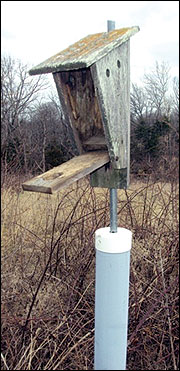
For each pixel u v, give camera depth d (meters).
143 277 2.02
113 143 1.03
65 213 2.47
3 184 2.91
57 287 2.05
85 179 2.61
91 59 0.89
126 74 1.11
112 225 1.01
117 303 0.98
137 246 2.12
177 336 1.93
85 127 1.18
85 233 2.15
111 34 1.06
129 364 1.85
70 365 1.77
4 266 2.27
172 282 1.99
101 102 0.98
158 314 1.94
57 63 0.94
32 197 2.85
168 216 2.34
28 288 2.10
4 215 2.62
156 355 1.89
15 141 4.09
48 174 0.95
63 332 1.84
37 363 1.78
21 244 2.26
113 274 0.96
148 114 7.11
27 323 1.80
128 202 2.13
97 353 1.02
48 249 2.23
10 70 7.73
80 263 1.95
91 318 1.95
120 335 1.00
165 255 2.09
